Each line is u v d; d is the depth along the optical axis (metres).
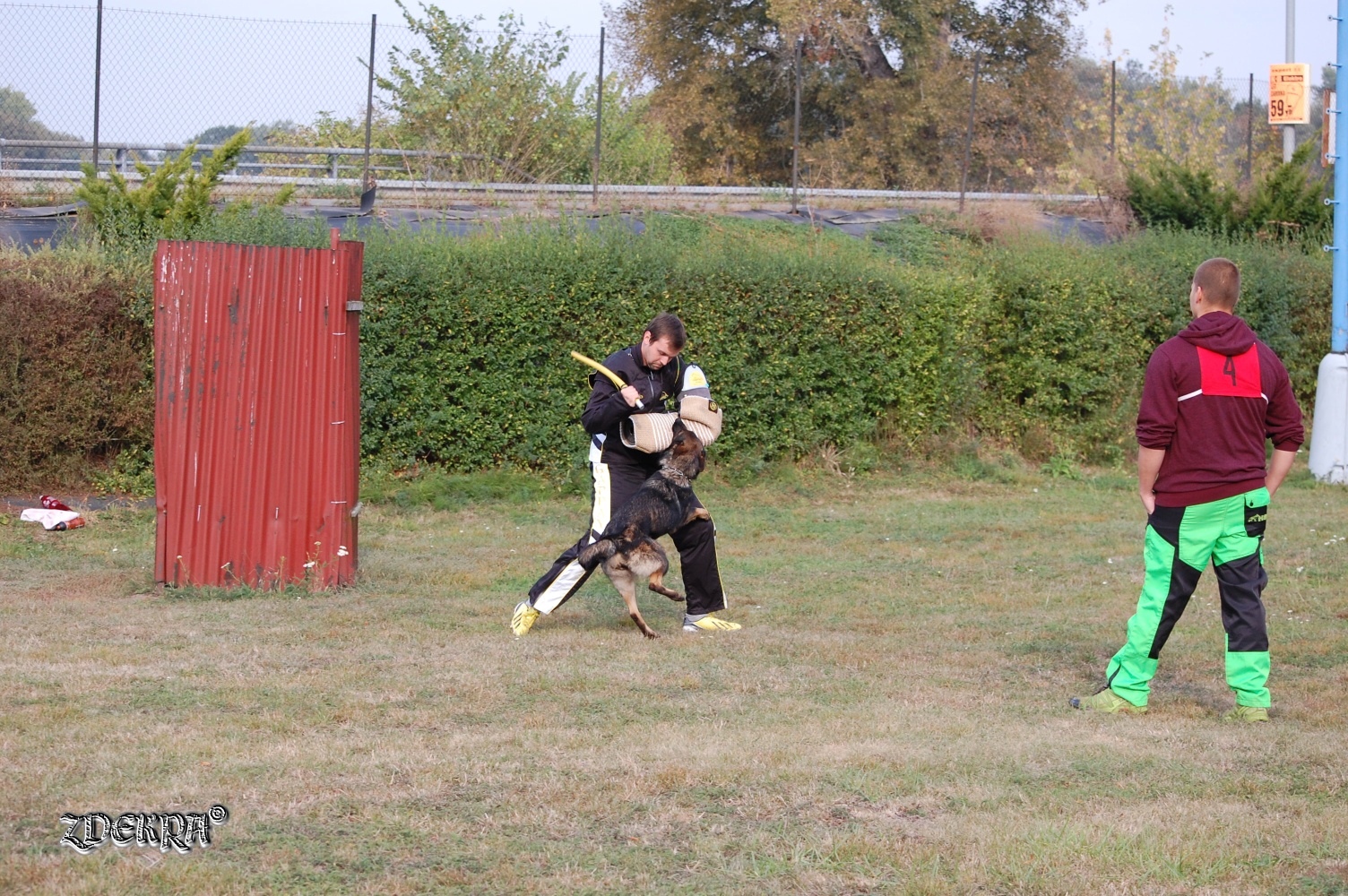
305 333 12.17
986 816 6.25
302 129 31.64
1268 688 9.30
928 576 14.29
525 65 34.06
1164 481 8.42
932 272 23.48
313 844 5.69
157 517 12.21
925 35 49.41
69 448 18.00
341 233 20.78
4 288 17.36
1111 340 24.11
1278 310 26.52
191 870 5.31
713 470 21.23
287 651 9.68
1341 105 22.25
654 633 10.78
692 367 11.03
